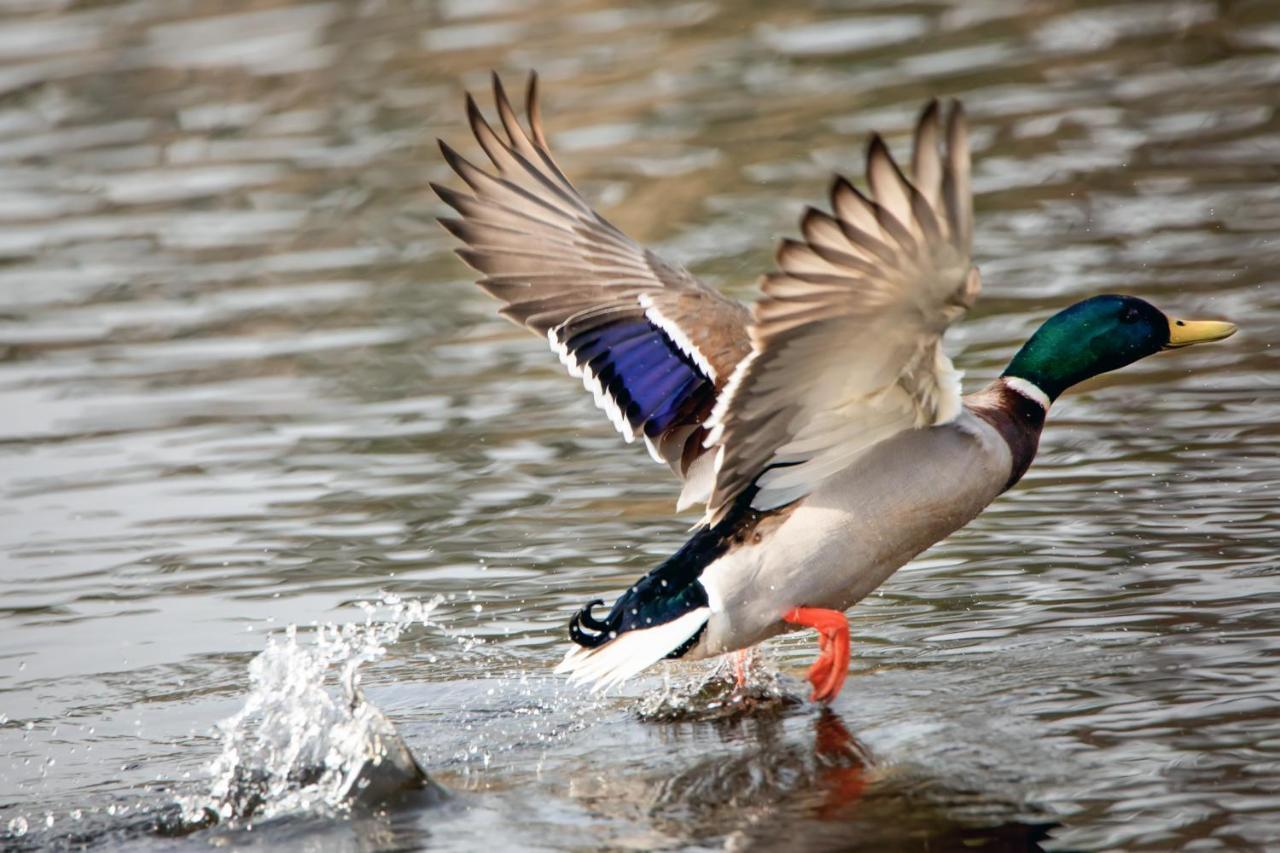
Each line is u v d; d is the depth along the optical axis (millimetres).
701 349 9039
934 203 6523
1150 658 8453
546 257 9477
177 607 10234
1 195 20312
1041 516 10680
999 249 15875
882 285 6996
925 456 8172
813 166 18297
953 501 8266
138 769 8094
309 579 10547
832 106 20188
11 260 18062
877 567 8367
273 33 25391
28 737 8539
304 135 21391
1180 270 14875
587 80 21922
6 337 15875
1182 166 17578
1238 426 11875
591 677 8305
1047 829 6777
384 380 14312
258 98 22891
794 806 7219
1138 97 19719
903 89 20578
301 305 16297
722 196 17703
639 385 9102
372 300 16328
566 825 7219
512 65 22750
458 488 11930
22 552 11195
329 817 7469
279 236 18344
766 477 8258
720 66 22078
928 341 7391
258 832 7383
